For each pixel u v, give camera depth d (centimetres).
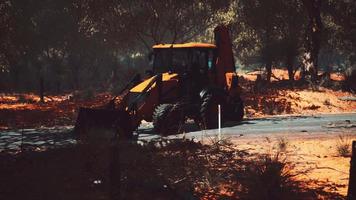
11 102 3178
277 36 4469
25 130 1733
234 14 4581
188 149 1230
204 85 1750
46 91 4719
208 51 1773
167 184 838
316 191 828
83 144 1132
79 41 5453
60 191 817
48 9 5344
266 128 1672
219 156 1130
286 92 2683
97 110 1459
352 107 2450
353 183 709
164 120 1539
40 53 5666
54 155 1099
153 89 1583
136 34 4244
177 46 1717
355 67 3653
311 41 3177
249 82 4431
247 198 796
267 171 827
